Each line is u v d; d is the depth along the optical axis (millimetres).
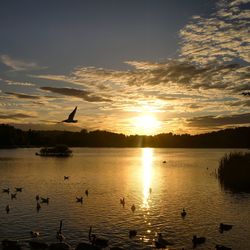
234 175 80500
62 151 197250
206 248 34281
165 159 174625
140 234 38125
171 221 43219
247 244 35438
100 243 34375
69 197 58406
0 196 59250
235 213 47406
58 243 33625
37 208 49375
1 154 199750
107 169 112812
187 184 75062
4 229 39406
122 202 52688
